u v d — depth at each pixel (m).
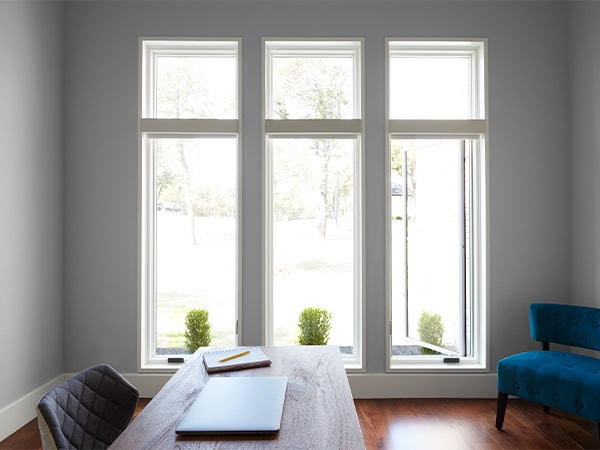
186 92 4.02
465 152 3.96
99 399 1.70
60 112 3.81
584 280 3.69
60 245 3.81
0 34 3.05
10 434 3.14
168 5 3.86
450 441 3.00
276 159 3.99
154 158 4.02
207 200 4.00
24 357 3.32
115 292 3.85
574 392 2.78
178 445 1.24
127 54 3.86
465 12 3.87
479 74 3.96
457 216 4.00
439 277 4.04
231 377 1.77
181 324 4.00
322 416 1.42
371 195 3.84
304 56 4.02
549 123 3.88
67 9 3.86
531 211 3.87
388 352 3.81
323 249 4.00
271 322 3.94
